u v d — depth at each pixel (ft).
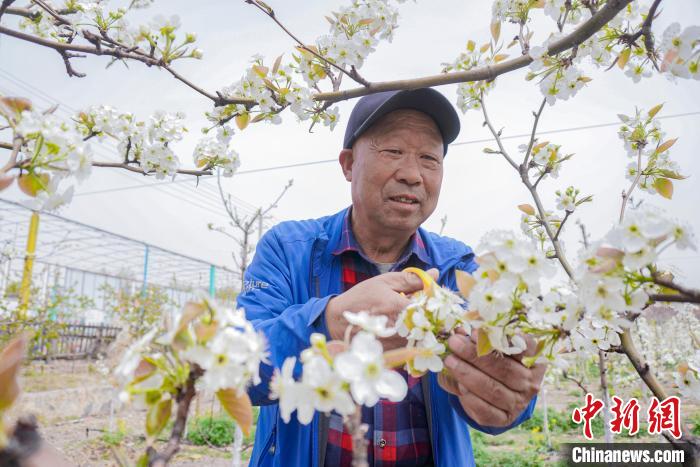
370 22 6.05
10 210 43.68
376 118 7.06
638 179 5.55
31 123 3.31
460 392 4.15
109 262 73.10
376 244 7.72
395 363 2.55
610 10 4.38
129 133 6.23
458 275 3.22
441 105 7.14
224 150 6.88
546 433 25.09
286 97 6.10
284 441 6.49
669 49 3.78
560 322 3.16
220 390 2.57
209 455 22.74
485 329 3.26
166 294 38.29
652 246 2.72
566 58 5.24
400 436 6.81
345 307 4.36
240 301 6.81
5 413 1.90
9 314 25.00
